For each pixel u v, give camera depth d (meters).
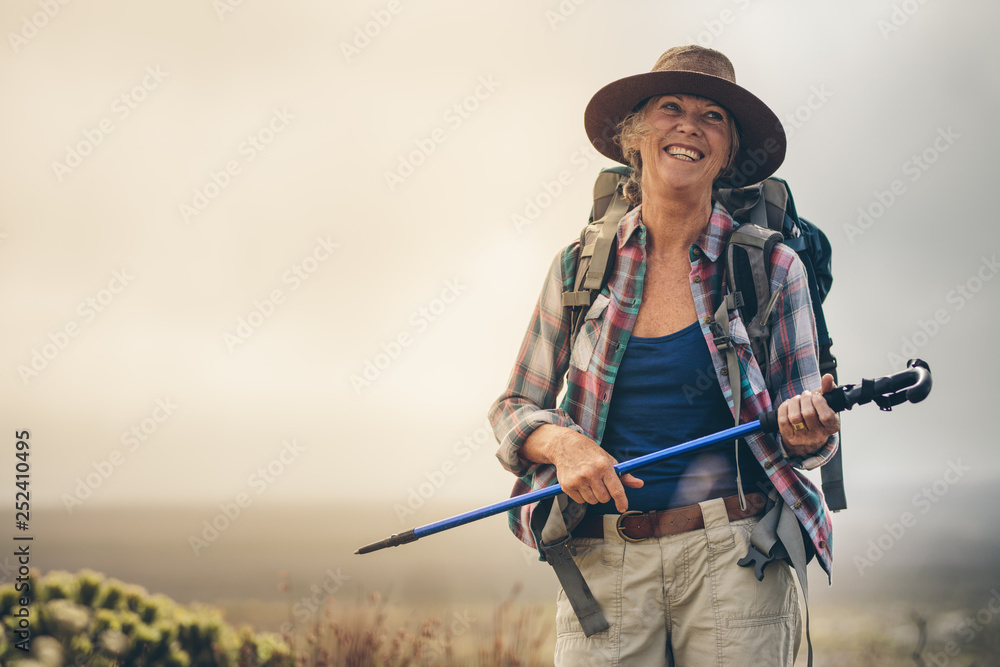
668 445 3.66
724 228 3.76
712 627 3.45
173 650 6.93
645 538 3.57
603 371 3.74
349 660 7.39
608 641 3.60
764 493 3.56
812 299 3.92
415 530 3.60
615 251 3.86
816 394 3.17
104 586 7.21
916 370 3.00
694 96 3.82
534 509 3.74
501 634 7.77
